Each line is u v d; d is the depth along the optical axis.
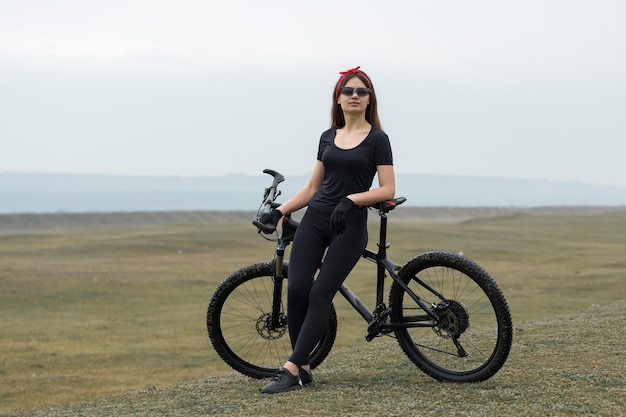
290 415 4.14
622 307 8.20
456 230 73.06
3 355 21.19
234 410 4.35
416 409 4.14
